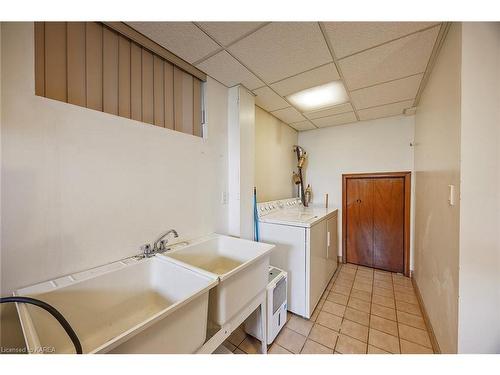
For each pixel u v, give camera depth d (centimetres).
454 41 117
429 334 165
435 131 158
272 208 264
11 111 84
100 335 97
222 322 105
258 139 256
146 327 67
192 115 171
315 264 207
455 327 114
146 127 133
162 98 149
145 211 133
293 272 200
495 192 104
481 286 106
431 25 120
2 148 82
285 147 321
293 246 200
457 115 113
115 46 122
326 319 189
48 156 94
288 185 331
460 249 109
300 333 171
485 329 106
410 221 272
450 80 123
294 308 198
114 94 122
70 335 70
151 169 136
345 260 324
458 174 111
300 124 322
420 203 220
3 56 83
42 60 97
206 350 97
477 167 106
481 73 105
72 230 101
